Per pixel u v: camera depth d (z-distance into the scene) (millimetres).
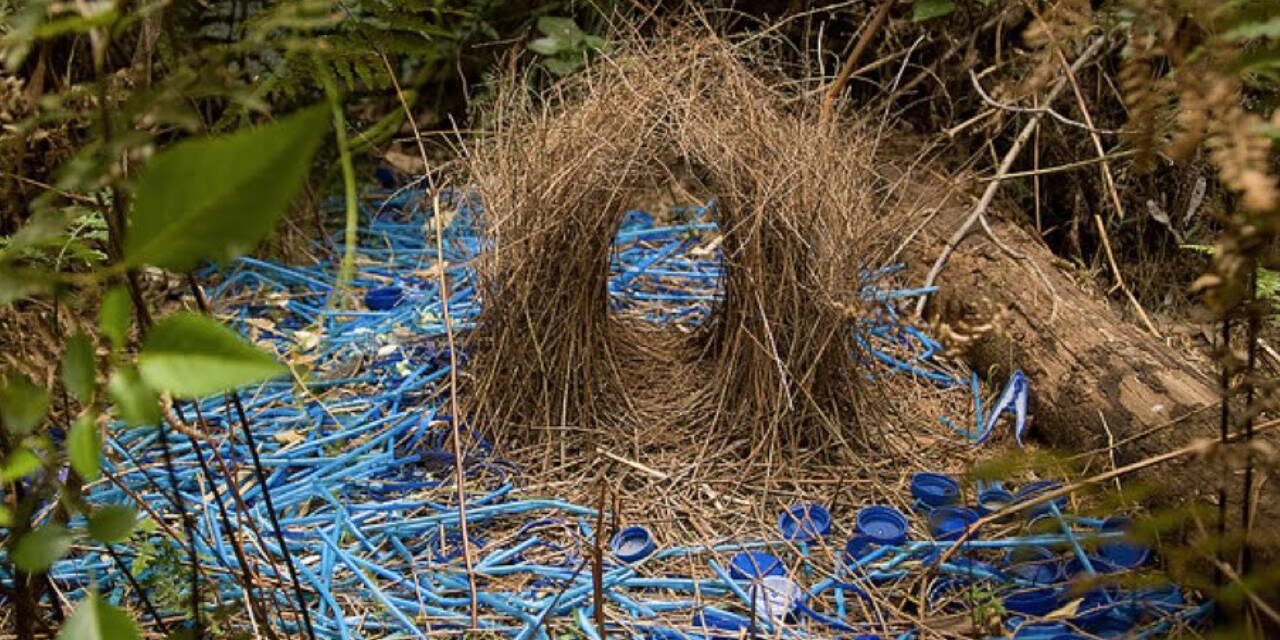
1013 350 2760
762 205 2365
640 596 2154
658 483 2455
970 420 2713
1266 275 2129
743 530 2326
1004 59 3455
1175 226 3232
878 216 2941
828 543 2287
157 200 596
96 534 1062
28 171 1751
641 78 2611
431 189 2092
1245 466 1485
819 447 2500
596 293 2580
